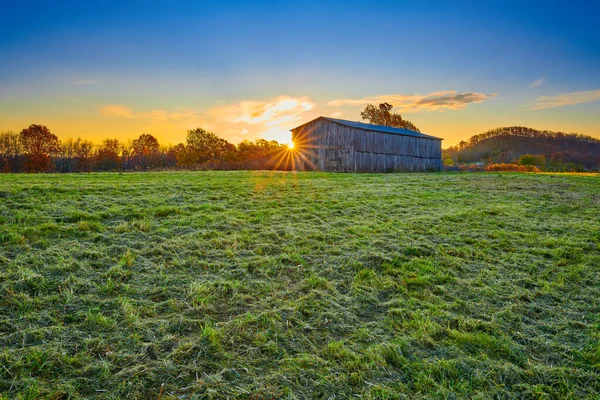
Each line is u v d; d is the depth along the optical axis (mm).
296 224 9633
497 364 4070
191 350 4055
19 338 4023
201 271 6316
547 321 5156
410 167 45312
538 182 23641
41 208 9422
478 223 10633
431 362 4062
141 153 76875
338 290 5871
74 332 4223
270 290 5730
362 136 38781
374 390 3572
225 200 12609
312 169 41656
